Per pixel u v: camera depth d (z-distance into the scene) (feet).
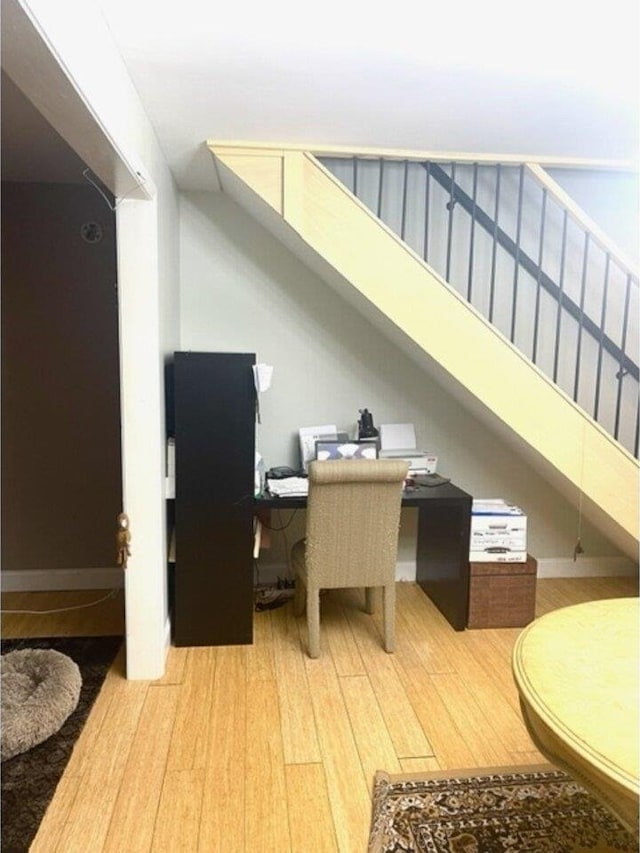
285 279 10.39
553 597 10.63
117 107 5.61
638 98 6.77
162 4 4.90
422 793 5.63
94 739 6.36
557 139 8.08
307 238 8.18
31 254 9.96
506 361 8.44
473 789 5.70
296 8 5.02
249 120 7.34
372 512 7.97
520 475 11.25
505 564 9.12
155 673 7.59
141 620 7.51
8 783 5.69
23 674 7.15
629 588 11.09
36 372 10.16
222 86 6.43
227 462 8.30
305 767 5.98
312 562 8.02
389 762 6.08
